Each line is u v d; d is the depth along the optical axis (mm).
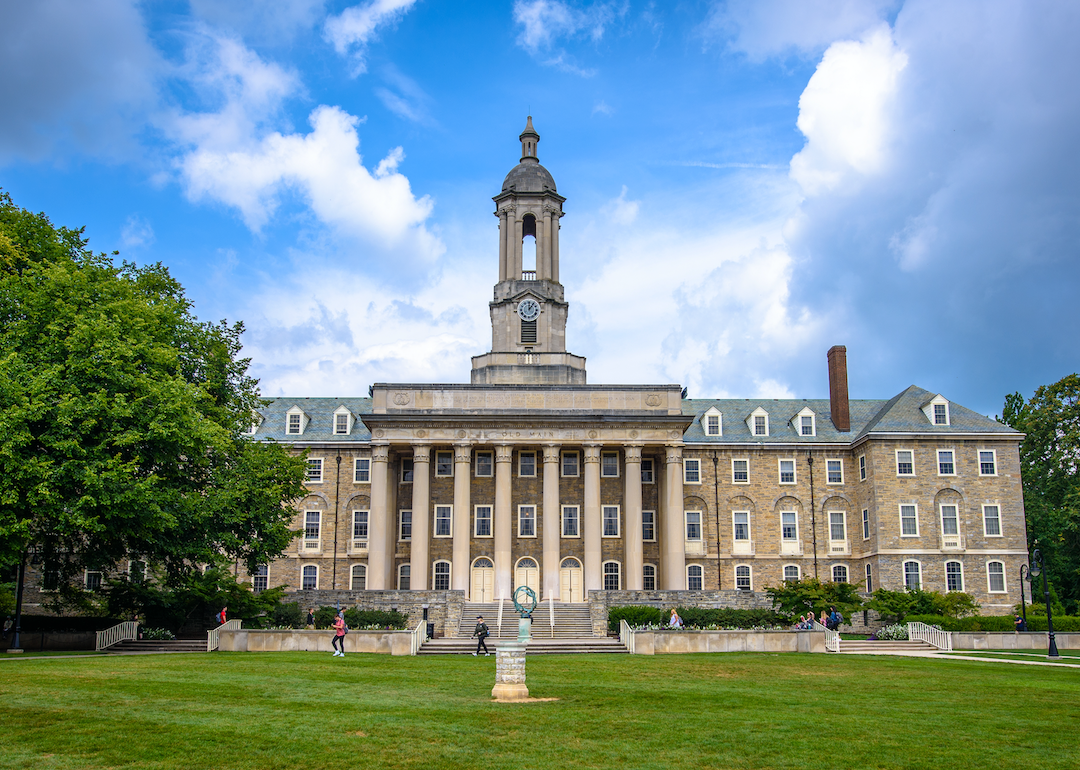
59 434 38031
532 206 77062
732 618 58688
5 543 37438
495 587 66188
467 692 28469
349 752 19906
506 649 27297
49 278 41719
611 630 58344
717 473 76312
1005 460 72875
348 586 74500
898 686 31531
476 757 19750
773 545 75375
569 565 71375
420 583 66562
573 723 23234
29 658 37344
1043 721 24641
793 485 76312
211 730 21516
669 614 58938
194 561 49156
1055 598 70250
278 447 53688
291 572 74750
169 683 28453
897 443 72812
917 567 71000
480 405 69375
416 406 69250
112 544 43906
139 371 42469
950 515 71938
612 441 68500
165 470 44438
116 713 23188
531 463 72938
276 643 44188
